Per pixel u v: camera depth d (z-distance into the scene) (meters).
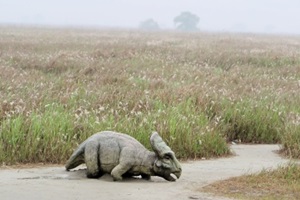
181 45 132.25
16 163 34.38
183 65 83.00
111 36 193.38
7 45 109.81
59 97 48.50
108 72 69.75
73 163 31.41
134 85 58.34
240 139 45.28
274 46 148.00
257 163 36.44
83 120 39.69
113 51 97.81
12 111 39.19
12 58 82.19
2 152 34.50
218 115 46.56
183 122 39.97
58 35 185.12
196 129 39.69
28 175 30.91
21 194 26.52
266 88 61.44
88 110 44.69
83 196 26.47
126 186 28.53
